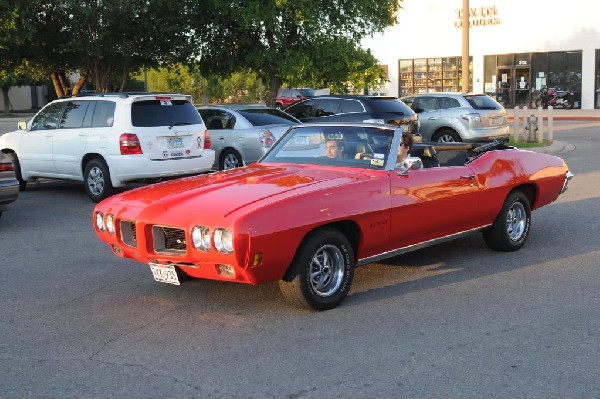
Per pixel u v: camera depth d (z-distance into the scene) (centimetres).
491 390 420
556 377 438
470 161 726
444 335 517
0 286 679
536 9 3934
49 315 585
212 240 523
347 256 590
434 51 4375
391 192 619
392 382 435
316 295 570
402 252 658
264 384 436
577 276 675
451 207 680
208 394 423
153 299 624
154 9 1889
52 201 1223
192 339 520
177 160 1167
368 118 1600
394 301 605
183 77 5216
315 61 2116
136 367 468
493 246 778
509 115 3588
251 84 5234
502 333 519
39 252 827
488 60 4172
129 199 610
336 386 430
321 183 589
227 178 632
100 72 2041
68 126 1227
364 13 2033
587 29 3769
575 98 3866
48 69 2098
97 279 699
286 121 1473
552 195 822
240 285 660
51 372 461
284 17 1994
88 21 1844
